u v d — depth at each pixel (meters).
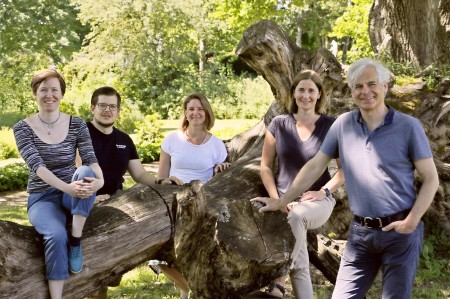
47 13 29.20
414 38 8.64
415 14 8.53
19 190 12.32
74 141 3.36
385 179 3.12
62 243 3.14
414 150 3.09
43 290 3.18
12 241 3.13
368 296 5.17
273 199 3.81
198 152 4.52
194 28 31.06
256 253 3.31
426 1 8.41
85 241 3.39
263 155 4.14
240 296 3.44
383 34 8.95
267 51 5.04
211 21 31.94
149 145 16.83
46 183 3.29
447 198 6.38
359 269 3.32
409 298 3.18
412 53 8.67
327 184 3.98
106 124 4.05
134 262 3.67
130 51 30.19
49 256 3.14
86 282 3.41
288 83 5.17
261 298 3.88
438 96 6.98
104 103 4.02
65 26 29.89
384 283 3.20
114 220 3.56
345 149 3.28
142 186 3.91
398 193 3.12
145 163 15.92
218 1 21.28
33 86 3.26
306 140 3.96
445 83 7.01
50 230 3.14
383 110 3.21
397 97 7.00
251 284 3.42
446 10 8.31
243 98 29.53
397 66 8.16
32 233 3.26
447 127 6.85
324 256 4.64
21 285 3.11
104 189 4.07
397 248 3.12
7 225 3.19
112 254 3.48
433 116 6.85
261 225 3.49
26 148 3.18
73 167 3.34
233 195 4.19
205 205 3.50
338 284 3.38
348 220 6.07
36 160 3.15
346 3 33.38
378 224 3.15
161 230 3.69
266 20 5.12
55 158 3.26
